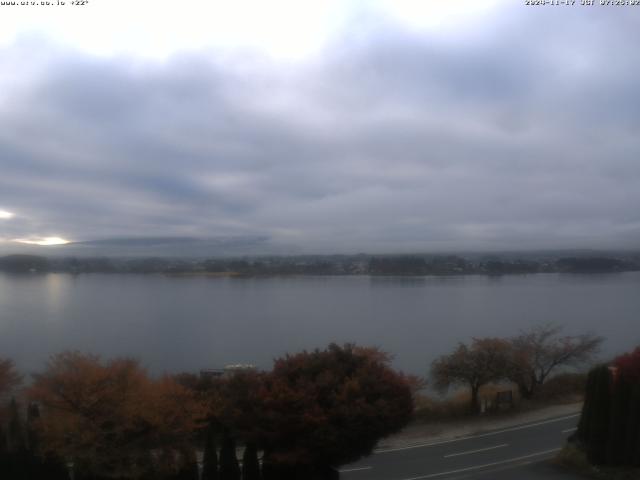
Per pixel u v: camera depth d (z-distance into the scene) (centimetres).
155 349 6347
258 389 1967
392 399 2067
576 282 14750
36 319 8594
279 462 1941
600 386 2173
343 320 8719
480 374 3334
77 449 1778
